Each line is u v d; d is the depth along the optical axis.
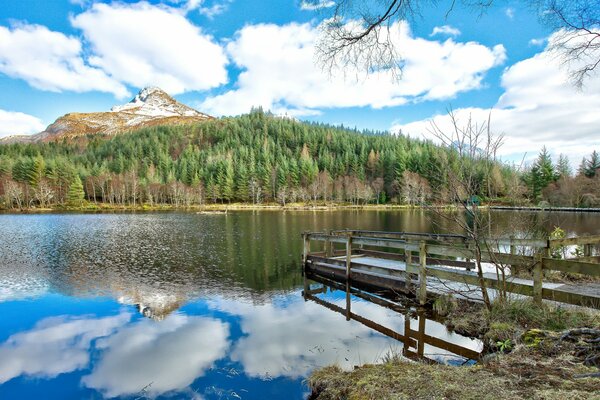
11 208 70.06
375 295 9.77
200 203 85.81
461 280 7.33
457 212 6.27
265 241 22.23
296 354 5.84
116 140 148.12
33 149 129.00
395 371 4.12
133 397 4.65
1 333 7.23
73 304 9.39
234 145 133.25
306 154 110.00
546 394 3.04
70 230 29.59
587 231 21.28
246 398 4.48
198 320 7.91
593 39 4.25
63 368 5.58
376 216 49.47
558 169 59.56
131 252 18.17
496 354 4.61
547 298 5.95
